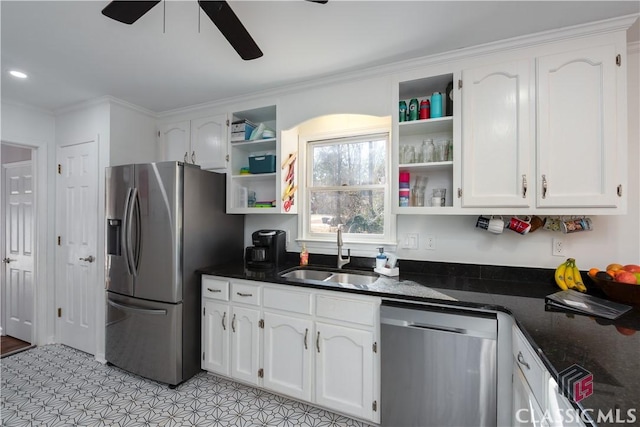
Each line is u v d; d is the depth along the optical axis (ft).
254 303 6.56
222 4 3.73
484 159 5.58
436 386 4.90
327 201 8.34
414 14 4.84
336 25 5.12
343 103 6.92
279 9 4.71
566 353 3.11
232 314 6.82
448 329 4.83
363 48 5.82
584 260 5.77
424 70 6.15
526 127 5.32
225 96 8.14
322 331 5.85
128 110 8.75
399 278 6.46
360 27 5.18
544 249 6.04
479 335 4.65
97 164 8.43
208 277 7.16
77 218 8.89
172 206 6.94
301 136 8.43
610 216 5.64
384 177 7.71
